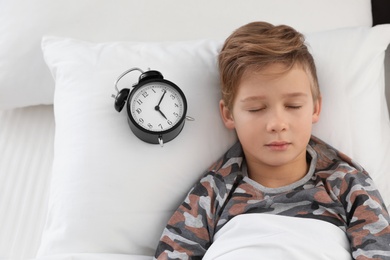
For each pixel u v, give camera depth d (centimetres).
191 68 129
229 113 123
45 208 130
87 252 113
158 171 119
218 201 118
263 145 113
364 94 129
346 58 129
